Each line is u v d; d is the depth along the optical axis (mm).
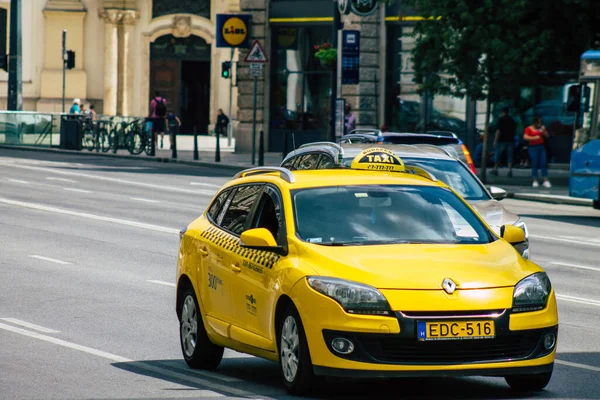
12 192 45094
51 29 100062
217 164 62469
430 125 66688
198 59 101812
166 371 15992
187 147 83000
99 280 24844
